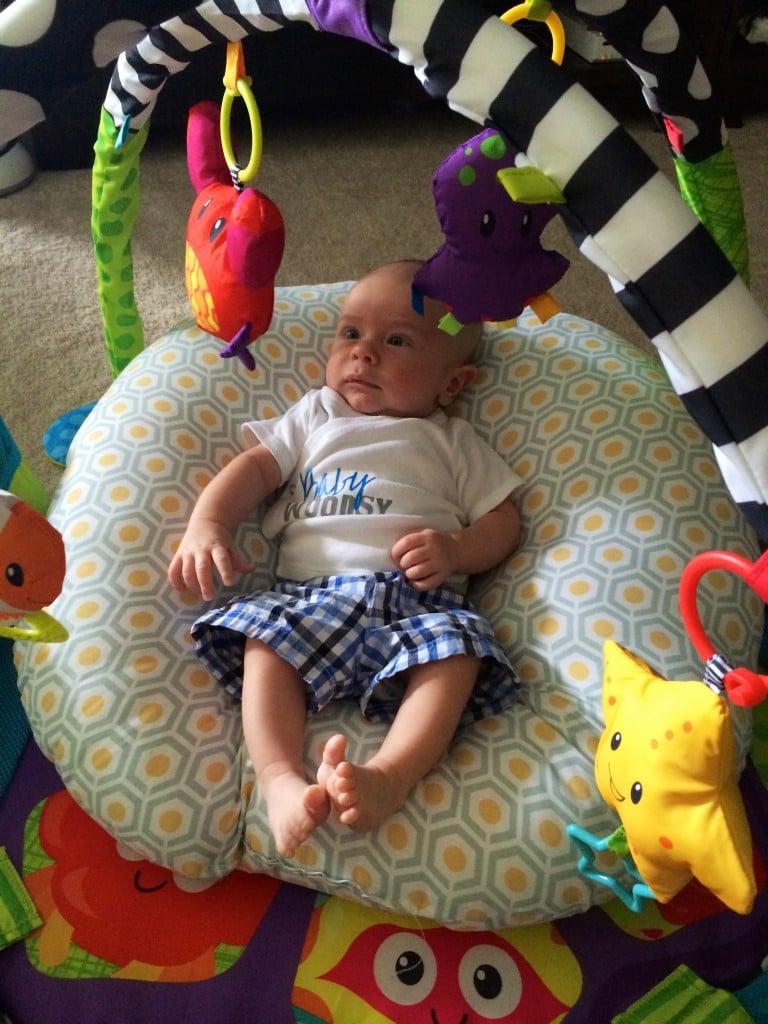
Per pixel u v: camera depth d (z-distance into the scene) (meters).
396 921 0.82
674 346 0.55
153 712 0.85
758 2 2.11
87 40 0.76
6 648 1.00
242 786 0.83
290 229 1.77
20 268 1.65
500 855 0.77
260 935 0.82
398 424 1.03
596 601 0.89
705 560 0.56
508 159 0.70
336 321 1.17
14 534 0.64
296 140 2.04
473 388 1.12
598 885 0.78
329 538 0.96
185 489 0.98
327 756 0.75
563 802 0.79
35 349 1.50
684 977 0.80
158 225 1.77
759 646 0.95
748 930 0.83
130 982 0.79
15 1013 0.78
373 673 0.88
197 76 1.88
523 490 1.03
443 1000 0.78
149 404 1.03
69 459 1.04
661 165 1.99
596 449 1.00
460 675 0.84
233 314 0.83
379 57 1.98
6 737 0.94
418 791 0.80
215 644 0.89
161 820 0.80
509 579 0.97
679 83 0.71
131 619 0.89
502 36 0.54
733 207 0.86
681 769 0.61
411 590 0.94
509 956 0.80
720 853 0.60
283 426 1.03
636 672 0.69
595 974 0.80
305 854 0.79
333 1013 0.78
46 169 1.89
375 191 1.89
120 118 0.91
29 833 0.88
